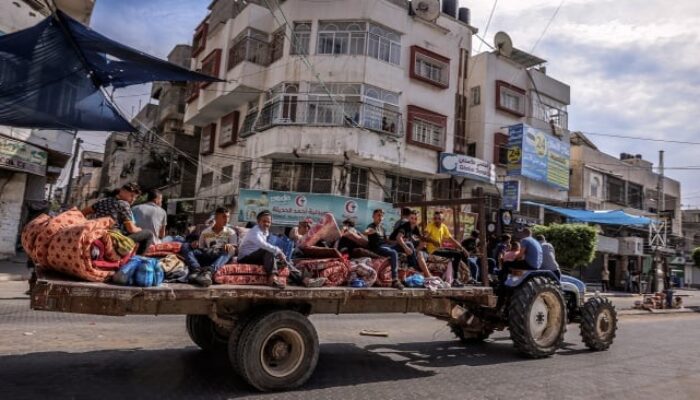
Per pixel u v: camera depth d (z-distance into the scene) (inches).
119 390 197.2
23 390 189.0
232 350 207.2
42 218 193.3
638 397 225.9
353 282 237.9
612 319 355.6
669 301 796.6
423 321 450.6
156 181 1445.6
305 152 800.9
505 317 321.4
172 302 192.5
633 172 1488.7
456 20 1053.2
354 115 829.8
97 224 176.2
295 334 214.7
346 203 809.5
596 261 1338.6
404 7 926.4
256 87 899.4
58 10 310.8
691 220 2252.7
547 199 1144.8
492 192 1029.8
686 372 285.3
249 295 198.4
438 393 217.3
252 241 220.5
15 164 695.1
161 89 1478.8
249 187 871.7
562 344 371.6
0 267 668.7
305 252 254.4
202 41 1141.7
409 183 925.2
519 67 1119.6
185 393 198.5
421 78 913.5
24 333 288.7
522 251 320.2
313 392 210.1
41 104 407.8
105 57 358.0
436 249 315.6
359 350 303.9
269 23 925.8
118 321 353.1
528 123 1129.4
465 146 1037.2
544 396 219.5
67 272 175.8
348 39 858.8
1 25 623.2
